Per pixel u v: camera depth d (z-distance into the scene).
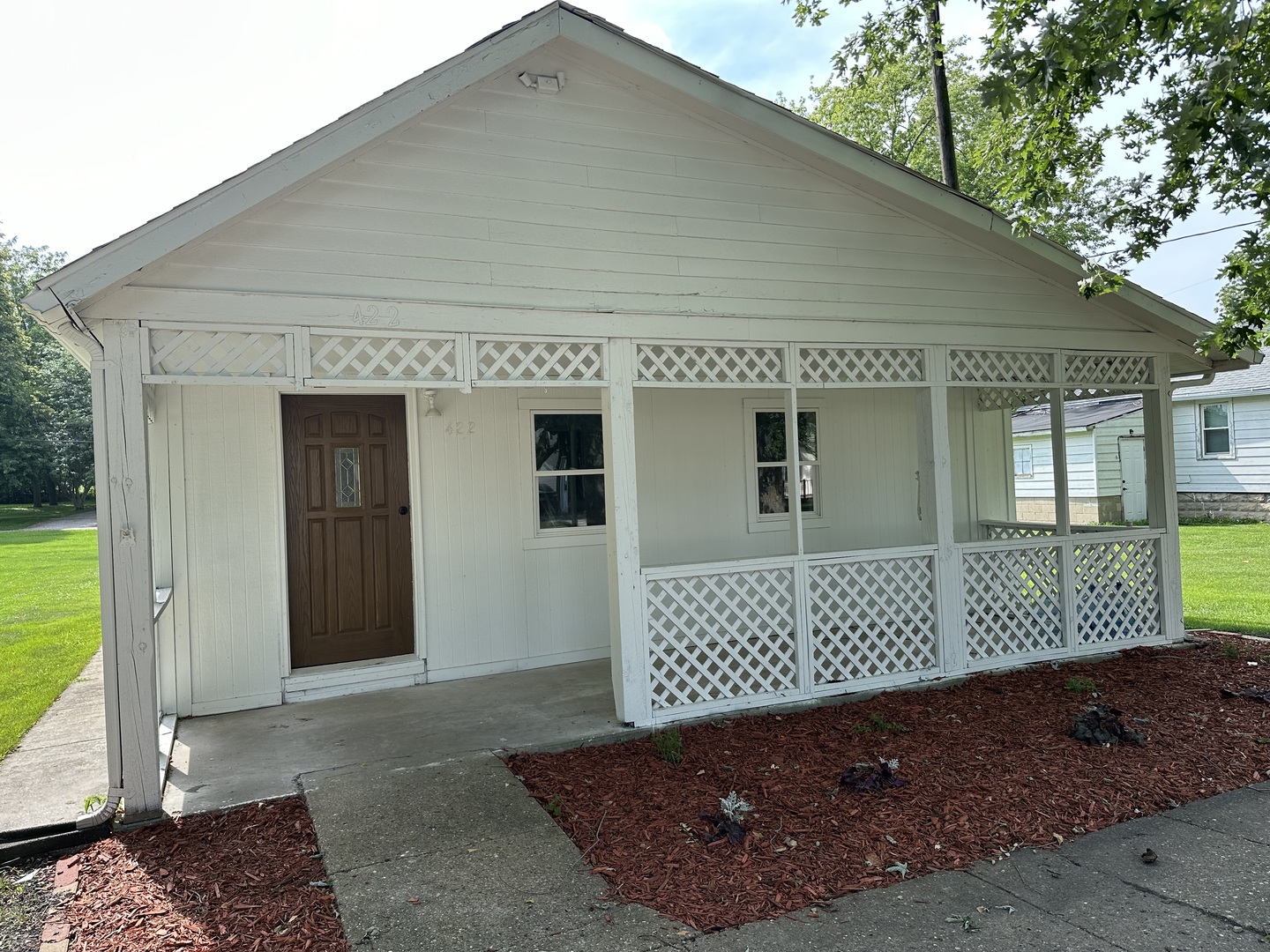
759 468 7.83
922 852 3.40
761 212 5.61
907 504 8.59
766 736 4.93
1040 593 6.73
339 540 6.33
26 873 3.44
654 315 5.24
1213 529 16.56
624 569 5.12
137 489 3.90
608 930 2.80
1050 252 6.21
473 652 6.56
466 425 6.58
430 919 2.87
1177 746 4.68
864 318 5.97
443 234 4.62
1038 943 2.69
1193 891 3.05
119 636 3.82
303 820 3.79
